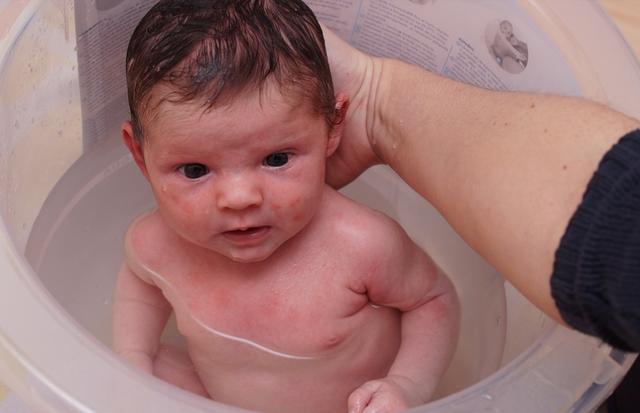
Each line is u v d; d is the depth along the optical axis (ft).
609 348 1.91
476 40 2.69
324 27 2.72
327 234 2.50
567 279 1.58
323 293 2.50
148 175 2.28
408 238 2.60
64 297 2.73
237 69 2.02
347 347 2.53
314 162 2.20
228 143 2.05
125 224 3.10
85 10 2.58
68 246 2.86
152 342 2.67
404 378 2.44
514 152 1.84
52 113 2.67
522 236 1.73
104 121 2.96
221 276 2.54
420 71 2.55
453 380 2.80
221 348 2.55
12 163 2.39
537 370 1.87
